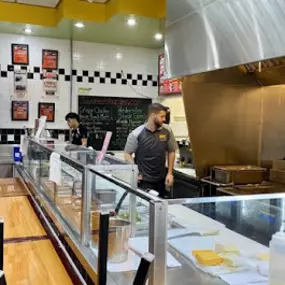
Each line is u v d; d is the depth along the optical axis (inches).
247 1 71.8
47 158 102.9
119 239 55.0
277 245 47.8
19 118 211.5
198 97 136.6
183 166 179.6
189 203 60.1
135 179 69.6
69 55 217.8
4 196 118.0
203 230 61.0
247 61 72.6
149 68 235.3
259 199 67.0
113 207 62.1
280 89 137.3
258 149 148.3
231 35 76.5
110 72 226.7
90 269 56.3
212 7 81.7
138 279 36.6
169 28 100.0
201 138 140.0
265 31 68.1
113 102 229.0
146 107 236.2
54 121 217.9
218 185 129.3
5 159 195.3
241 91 141.7
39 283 57.6
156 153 147.3
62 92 218.2
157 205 44.9
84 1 171.5
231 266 54.2
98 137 227.5
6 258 67.4
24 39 208.4
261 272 52.6
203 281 50.3
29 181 124.8
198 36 87.1
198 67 87.5
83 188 66.5
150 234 45.5
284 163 131.4
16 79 209.0
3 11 178.1
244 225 65.3
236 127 143.6
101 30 190.9
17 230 84.1
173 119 215.2
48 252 70.7
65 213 80.6
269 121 142.9
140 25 177.5
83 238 65.7
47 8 185.5
